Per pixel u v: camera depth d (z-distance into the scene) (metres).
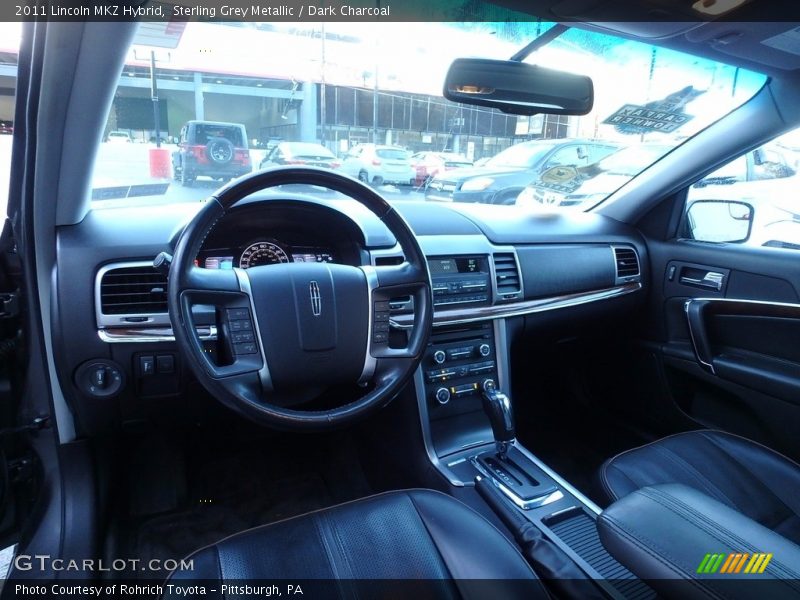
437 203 2.02
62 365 1.38
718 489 1.33
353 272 1.20
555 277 1.94
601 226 2.18
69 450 1.61
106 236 1.40
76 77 1.00
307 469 2.06
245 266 1.53
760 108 1.81
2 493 1.34
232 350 1.10
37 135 1.11
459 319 1.71
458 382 1.75
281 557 1.00
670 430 2.20
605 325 2.20
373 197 1.19
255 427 2.04
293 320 1.12
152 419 1.54
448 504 1.16
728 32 1.38
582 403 2.50
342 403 1.74
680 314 2.13
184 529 1.73
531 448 2.22
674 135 2.07
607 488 1.33
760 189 1.93
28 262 1.36
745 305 1.86
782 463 1.39
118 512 1.76
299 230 1.60
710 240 2.11
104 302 1.37
